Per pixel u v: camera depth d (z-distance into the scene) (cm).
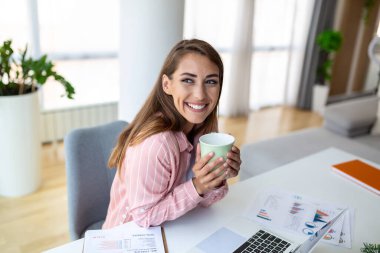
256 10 420
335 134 296
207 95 98
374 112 319
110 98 345
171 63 98
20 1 271
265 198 121
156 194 97
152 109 106
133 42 215
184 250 91
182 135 106
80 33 307
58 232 202
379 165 156
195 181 96
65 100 319
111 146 139
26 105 220
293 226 105
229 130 397
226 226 102
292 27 470
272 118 453
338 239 101
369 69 554
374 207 121
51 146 318
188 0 360
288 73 494
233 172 93
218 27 394
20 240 193
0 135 217
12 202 228
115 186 115
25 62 213
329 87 529
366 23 514
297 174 143
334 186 135
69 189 128
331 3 463
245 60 423
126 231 97
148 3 205
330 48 446
